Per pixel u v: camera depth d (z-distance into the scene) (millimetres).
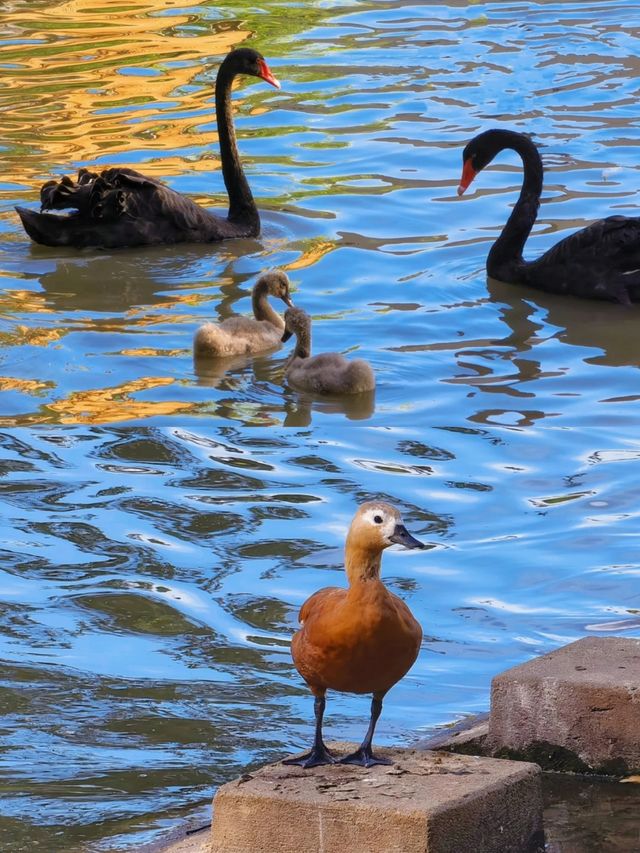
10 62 26906
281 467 11547
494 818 6270
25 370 13633
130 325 14891
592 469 11391
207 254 17344
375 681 6344
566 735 7344
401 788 6270
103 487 11109
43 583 9539
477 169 17703
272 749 7527
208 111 23656
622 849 6410
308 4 31547
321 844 6156
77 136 22281
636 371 13664
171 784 7141
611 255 15820
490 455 11750
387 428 12414
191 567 9797
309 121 22938
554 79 24938
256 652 8672
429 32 28594
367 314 15344
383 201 19172
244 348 14312
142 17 30641
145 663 8492
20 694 8078
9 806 6887
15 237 17969
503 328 14977
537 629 8820
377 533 6090
